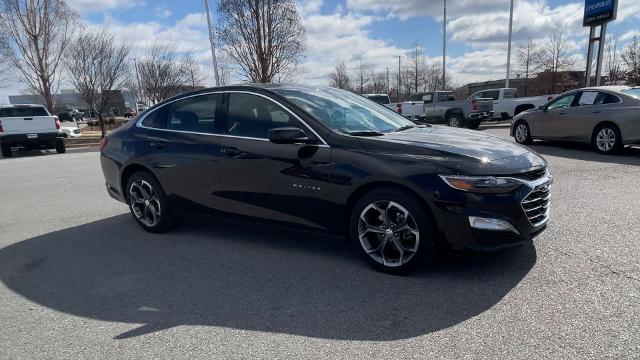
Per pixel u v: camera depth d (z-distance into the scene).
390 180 3.70
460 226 3.52
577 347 2.71
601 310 3.11
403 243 3.81
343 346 2.87
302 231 4.36
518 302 3.29
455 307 3.28
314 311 3.34
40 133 16.59
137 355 2.87
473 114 18.50
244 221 4.70
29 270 4.45
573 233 4.68
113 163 5.62
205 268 4.27
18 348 3.03
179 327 3.20
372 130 4.37
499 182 3.50
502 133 16.67
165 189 5.19
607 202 5.84
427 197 3.56
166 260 4.54
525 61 39.75
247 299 3.59
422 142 3.86
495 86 41.84
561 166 8.66
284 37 19.28
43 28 23.14
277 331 3.09
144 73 31.97
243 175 4.52
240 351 2.87
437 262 4.09
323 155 4.04
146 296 3.73
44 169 12.18
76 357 2.88
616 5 15.02
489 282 3.64
